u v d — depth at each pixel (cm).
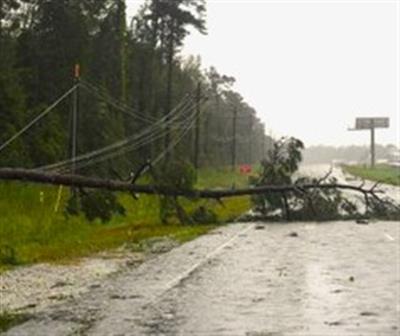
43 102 7912
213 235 3994
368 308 1738
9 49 7381
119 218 5000
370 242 3512
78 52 8375
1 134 6034
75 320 1611
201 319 1611
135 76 11712
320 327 1523
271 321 1586
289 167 4756
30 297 1969
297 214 4959
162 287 2095
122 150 7931
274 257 2886
